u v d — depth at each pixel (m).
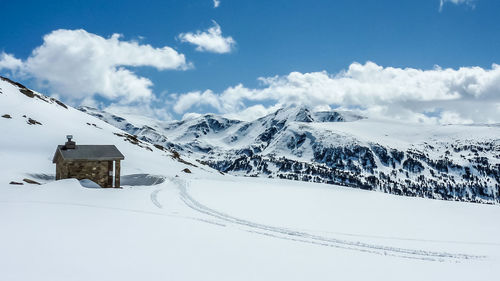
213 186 50.47
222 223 27.98
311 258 20.61
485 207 43.81
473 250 25.48
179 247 20.09
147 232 22.91
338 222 31.98
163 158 91.12
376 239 26.78
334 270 18.69
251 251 20.80
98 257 17.03
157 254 18.39
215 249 20.42
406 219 35.44
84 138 81.69
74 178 38.97
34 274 14.12
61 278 13.96
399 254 23.38
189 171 83.25
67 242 19.05
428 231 30.69
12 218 23.56
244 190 48.69
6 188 34.03
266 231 26.67
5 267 14.61
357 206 41.38
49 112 92.06
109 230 22.56
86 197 33.69
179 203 35.31
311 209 37.66
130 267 16.08
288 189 53.50
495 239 29.11
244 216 31.42
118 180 43.75
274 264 18.73
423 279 18.59
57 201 30.81
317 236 26.36
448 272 20.23
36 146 67.25
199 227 25.84
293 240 24.69
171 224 25.89
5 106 81.06
